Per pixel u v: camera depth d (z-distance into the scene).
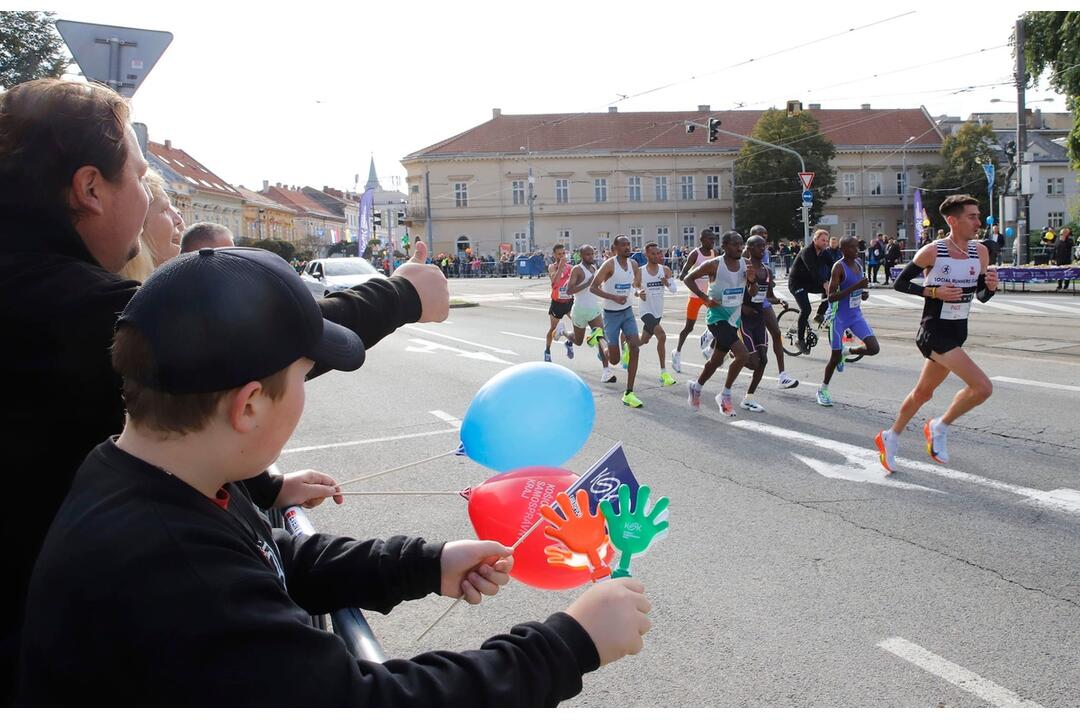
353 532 4.90
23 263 1.38
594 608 1.29
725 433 7.40
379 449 7.10
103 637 0.98
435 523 5.05
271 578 1.10
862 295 8.51
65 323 1.34
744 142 63.81
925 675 3.15
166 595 1.00
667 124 66.88
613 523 1.49
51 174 1.41
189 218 68.19
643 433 7.48
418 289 1.87
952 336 5.66
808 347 11.80
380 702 1.06
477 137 65.81
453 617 3.84
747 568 4.25
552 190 65.25
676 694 3.07
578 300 11.21
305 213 105.69
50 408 1.35
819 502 5.31
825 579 4.09
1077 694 2.99
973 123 63.53
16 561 1.36
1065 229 25.31
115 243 1.54
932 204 64.44
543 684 1.18
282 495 2.12
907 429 7.28
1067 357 10.79
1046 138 74.00
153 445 1.13
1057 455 6.19
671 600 3.89
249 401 1.11
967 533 4.66
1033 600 3.78
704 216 66.12
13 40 16.25
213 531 1.09
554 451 2.05
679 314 20.12
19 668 1.11
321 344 1.28
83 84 1.51
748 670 3.24
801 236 62.50
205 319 1.06
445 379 10.98
